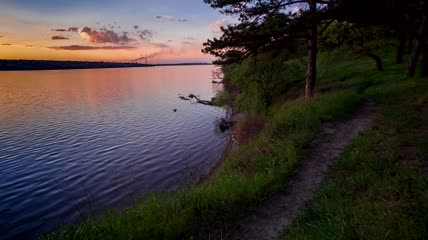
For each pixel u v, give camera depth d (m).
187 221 6.29
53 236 6.28
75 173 22.73
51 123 44.03
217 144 27.36
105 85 130.12
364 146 9.27
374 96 17.62
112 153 27.52
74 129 39.22
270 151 10.93
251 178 8.53
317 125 12.79
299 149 10.19
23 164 25.34
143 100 71.00
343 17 11.61
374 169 7.46
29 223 15.73
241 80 27.59
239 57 16.36
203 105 57.28
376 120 12.39
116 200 17.38
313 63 18.38
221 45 15.45
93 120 45.59
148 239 5.59
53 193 19.31
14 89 114.38
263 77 25.16
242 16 15.98
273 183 8.00
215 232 6.04
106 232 5.68
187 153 25.62
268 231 5.86
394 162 7.62
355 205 5.88
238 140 23.05
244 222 6.30
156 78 181.38
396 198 5.75
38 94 92.88
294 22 12.90
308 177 8.16
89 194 18.70
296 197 7.11
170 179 19.69
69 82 159.00
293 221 5.98
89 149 29.25
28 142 32.75
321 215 5.60
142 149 28.17
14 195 19.25
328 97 16.97
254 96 25.66
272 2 15.52
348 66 36.12
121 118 46.69
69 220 15.63
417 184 6.00
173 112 50.66
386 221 4.82
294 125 13.36
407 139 9.14
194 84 121.00
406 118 11.59
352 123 12.67
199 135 32.22
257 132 19.84
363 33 23.31
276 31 13.39
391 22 11.55
